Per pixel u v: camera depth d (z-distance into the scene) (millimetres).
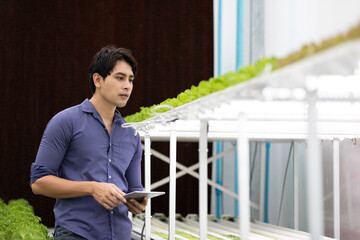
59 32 11031
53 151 4238
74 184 4102
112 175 4410
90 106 4438
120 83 4332
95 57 4453
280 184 9766
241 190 2777
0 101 10977
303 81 2240
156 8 11188
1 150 10969
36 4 10977
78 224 4266
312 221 2307
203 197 3670
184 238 6574
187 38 11188
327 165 7676
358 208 6641
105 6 11078
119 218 4414
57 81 11039
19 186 10945
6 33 10938
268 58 2572
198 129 5219
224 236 6785
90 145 4352
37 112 11031
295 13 8633
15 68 10977
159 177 11234
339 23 7062
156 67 11195
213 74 11180
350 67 2078
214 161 10898
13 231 5000
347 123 4512
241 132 2809
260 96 2506
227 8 10930
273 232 7215
